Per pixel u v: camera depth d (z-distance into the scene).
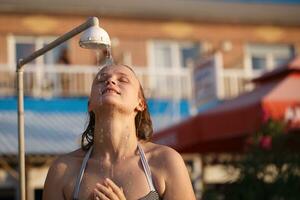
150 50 25.95
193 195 3.87
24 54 24.42
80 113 19.89
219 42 26.61
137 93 3.98
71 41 24.25
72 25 24.97
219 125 11.18
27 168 17.91
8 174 19.86
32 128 18.45
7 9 24.31
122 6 25.78
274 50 27.33
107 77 3.94
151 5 26.08
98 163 3.90
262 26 27.23
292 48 27.55
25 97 20.39
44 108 19.69
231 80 22.45
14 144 17.64
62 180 3.92
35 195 19.30
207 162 15.71
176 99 21.58
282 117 10.45
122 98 3.86
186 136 11.89
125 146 3.91
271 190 10.80
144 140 4.14
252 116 10.52
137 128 4.12
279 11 27.53
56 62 24.20
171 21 26.25
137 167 3.84
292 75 11.66
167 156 3.88
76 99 20.30
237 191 11.01
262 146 10.78
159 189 3.80
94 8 25.34
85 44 5.89
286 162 10.93
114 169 3.85
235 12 26.94
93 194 3.71
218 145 13.30
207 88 16.78
